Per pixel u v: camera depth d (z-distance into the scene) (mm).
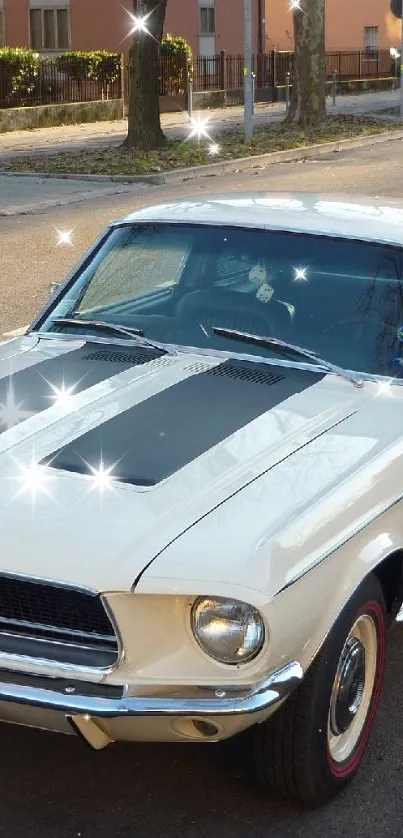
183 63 35688
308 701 3271
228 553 3088
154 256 4848
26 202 16969
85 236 13758
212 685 3064
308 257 4609
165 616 3080
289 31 50812
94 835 3396
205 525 3191
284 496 3354
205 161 21672
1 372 4285
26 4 36500
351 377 4203
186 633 3090
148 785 3650
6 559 3145
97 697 3061
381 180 18812
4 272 11523
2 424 3793
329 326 4418
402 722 4043
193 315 4605
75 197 17734
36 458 3523
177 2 38375
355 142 26359
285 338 4422
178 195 17766
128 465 3479
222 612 3043
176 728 3133
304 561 3178
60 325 4746
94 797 3588
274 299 4539
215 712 3018
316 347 4371
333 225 4699
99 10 36125
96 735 3143
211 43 40312
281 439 3693
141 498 3305
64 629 3174
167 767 3748
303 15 27984
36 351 4539
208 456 3543
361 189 17609
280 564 3104
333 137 26500
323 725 3340
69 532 3176
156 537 3146
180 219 4934
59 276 11258
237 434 3701
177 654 3098
